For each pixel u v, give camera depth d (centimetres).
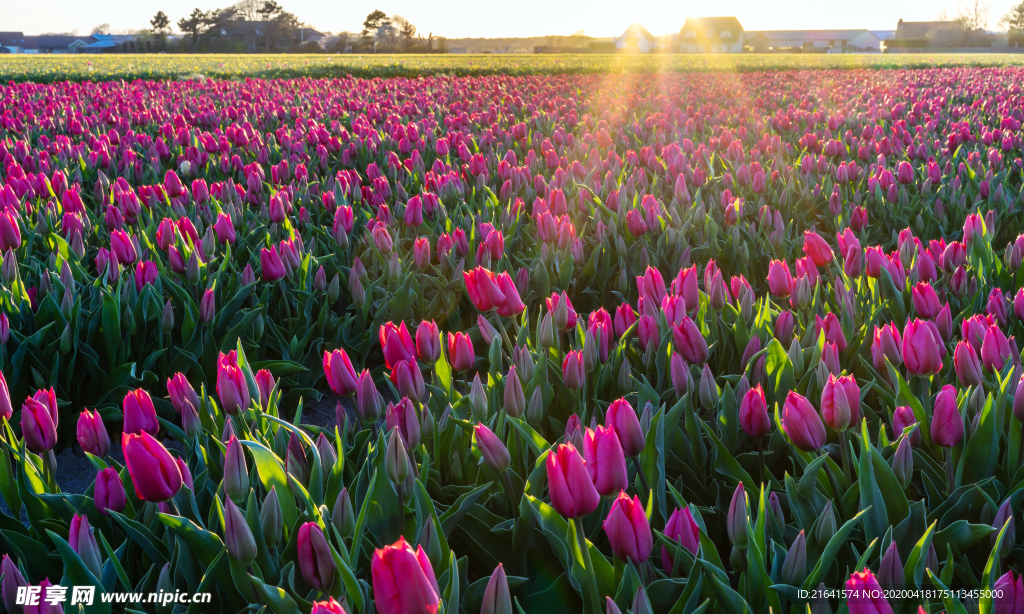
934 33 12488
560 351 316
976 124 1265
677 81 2655
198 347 405
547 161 827
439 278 485
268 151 944
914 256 426
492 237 424
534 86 2286
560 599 203
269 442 248
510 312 293
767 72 3469
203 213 634
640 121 1395
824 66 3956
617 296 502
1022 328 348
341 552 176
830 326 290
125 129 1194
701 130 1160
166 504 213
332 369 243
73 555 177
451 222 592
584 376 261
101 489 203
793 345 283
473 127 1349
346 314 471
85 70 3512
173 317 422
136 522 202
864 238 568
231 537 171
